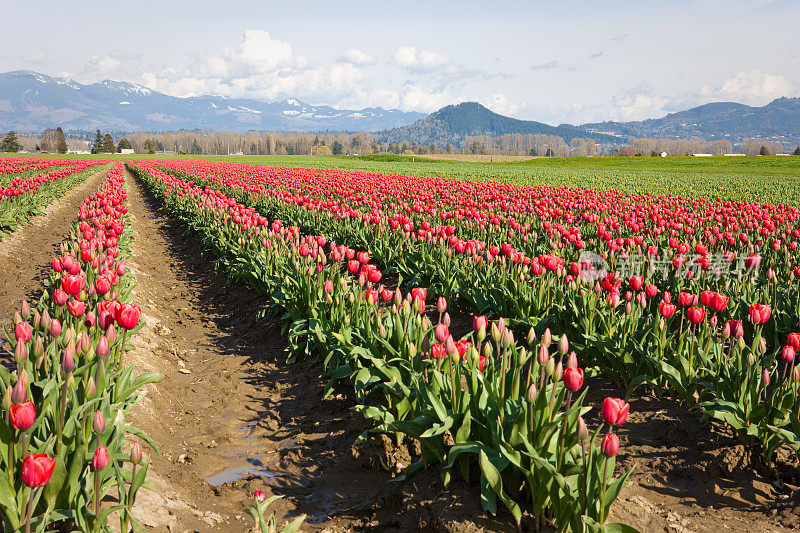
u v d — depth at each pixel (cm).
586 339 742
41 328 527
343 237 1555
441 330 507
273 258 1149
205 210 2081
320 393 741
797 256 1189
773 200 3000
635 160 10575
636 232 1494
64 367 406
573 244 1304
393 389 549
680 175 5984
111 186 2611
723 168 8138
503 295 899
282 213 2080
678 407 656
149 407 658
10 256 1522
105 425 401
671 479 528
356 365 696
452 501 461
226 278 1398
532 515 436
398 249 1348
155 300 1210
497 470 427
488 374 502
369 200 2164
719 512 473
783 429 513
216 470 573
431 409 498
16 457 372
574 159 11619
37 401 464
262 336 973
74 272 730
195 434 652
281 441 637
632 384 662
